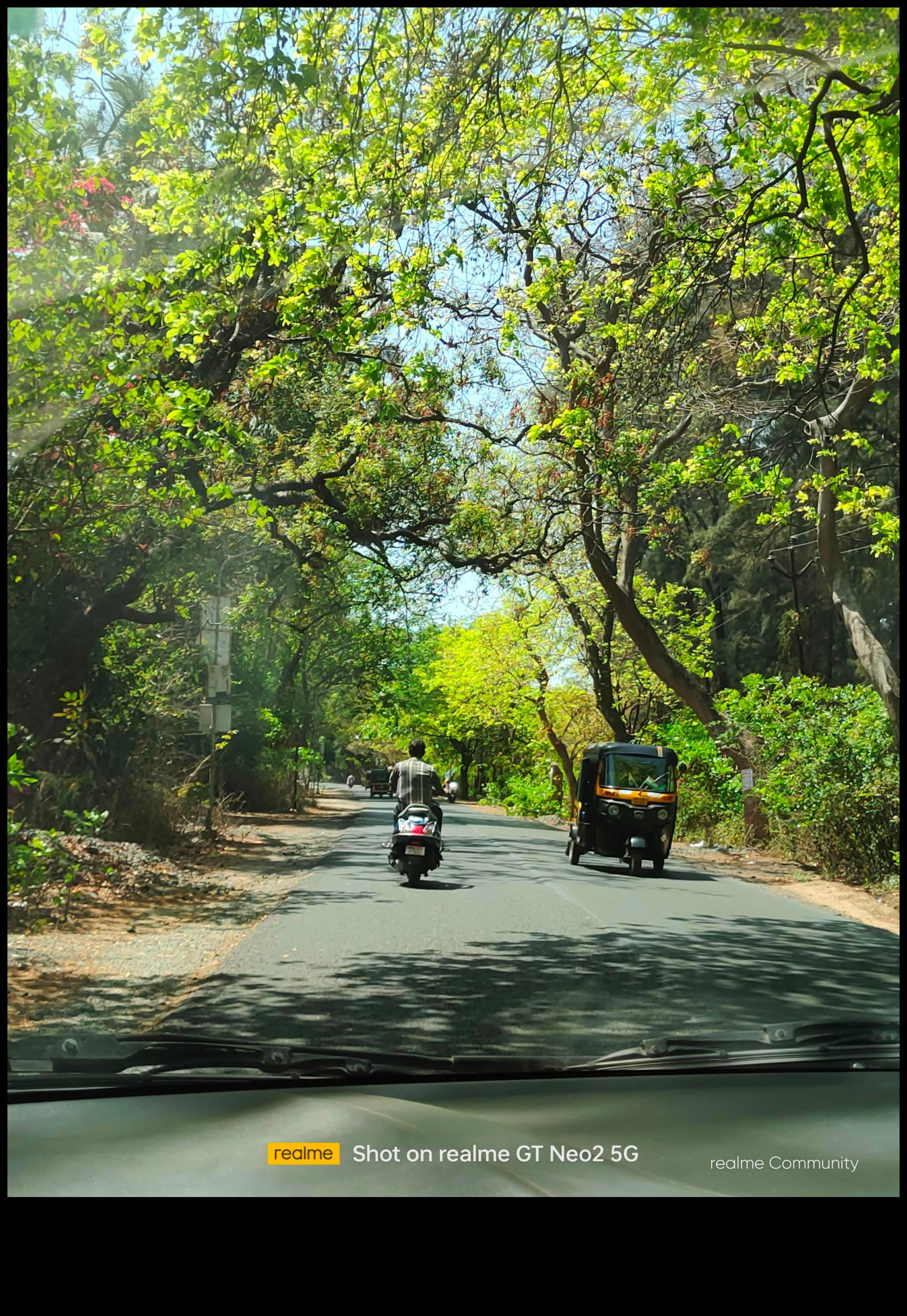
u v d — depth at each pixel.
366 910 13.93
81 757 17.67
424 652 64.50
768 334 19.16
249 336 15.35
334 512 21.55
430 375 15.15
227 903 14.40
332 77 9.70
